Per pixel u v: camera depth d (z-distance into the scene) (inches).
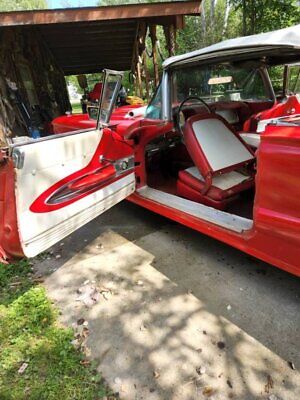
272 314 82.0
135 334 78.7
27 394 64.7
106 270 104.2
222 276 97.7
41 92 351.9
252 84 153.3
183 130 111.0
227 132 115.0
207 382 65.9
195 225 98.5
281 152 68.0
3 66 271.1
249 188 109.7
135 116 131.0
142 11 214.1
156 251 113.0
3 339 78.7
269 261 79.9
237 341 75.0
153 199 115.6
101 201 95.3
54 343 76.5
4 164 64.7
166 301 89.0
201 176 111.1
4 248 72.1
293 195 68.2
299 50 77.5
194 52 100.3
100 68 604.7
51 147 72.9
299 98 151.6
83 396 63.8
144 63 344.5
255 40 81.6
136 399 63.1
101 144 91.0
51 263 109.8
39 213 72.6
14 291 96.0
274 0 438.3
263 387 64.2
